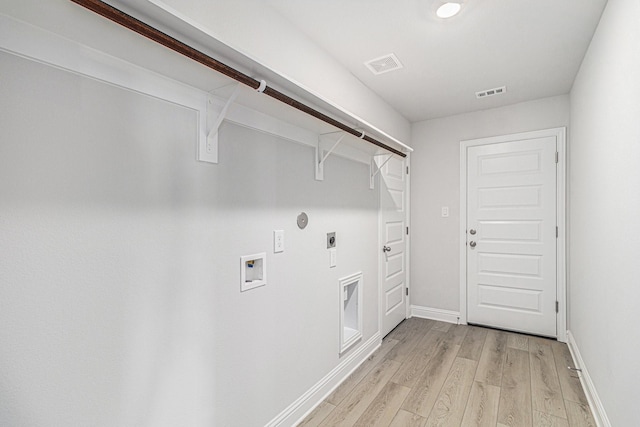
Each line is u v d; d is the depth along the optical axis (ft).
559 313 9.67
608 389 5.37
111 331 3.40
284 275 5.79
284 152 5.77
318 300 6.71
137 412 3.64
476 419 5.99
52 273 2.97
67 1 2.38
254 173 5.16
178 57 3.30
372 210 9.09
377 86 8.87
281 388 5.71
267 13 5.41
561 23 6.01
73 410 3.13
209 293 4.44
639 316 4.07
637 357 4.14
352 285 8.33
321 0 5.31
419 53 7.09
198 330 4.29
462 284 11.25
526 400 6.56
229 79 3.84
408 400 6.63
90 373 3.24
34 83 2.83
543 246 9.95
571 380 7.34
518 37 6.48
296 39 6.08
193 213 4.22
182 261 4.10
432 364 8.20
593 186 6.52
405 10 5.60
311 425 5.92
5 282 2.70
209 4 4.40
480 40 6.59
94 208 3.26
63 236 3.04
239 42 4.85
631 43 4.36
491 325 10.79
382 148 7.72
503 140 10.55
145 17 2.79
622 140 4.74
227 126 4.68
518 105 10.30
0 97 2.65
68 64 3.01
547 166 9.88
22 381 2.81
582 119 7.60
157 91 3.75
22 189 2.78
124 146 3.50
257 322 5.22
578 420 5.94
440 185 11.67
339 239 7.45
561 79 8.52
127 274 3.53
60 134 3.00
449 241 11.50
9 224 2.72
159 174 3.83
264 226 5.34
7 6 2.49
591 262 6.68
